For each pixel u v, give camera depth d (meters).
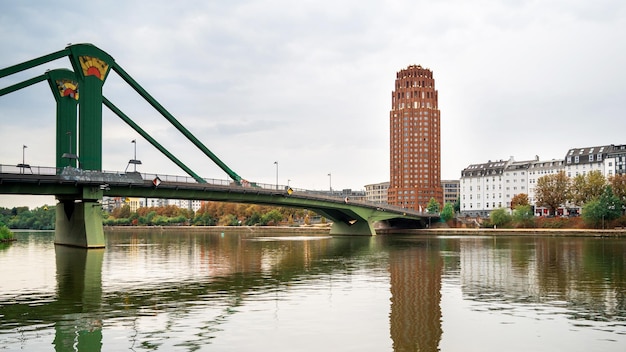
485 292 41.94
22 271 56.22
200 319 32.06
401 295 40.50
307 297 39.59
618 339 27.84
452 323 31.14
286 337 28.09
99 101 98.88
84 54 96.44
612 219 163.00
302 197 133.25
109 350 25.78
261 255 80.12
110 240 137.38
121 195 95.62
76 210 94.81
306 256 78.12
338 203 148.50
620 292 41.88
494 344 26.98
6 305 36.28
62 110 104.19
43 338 27.75
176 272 55.97
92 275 52.91
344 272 55.97
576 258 72.62
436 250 90.62
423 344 26.95
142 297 39.53
